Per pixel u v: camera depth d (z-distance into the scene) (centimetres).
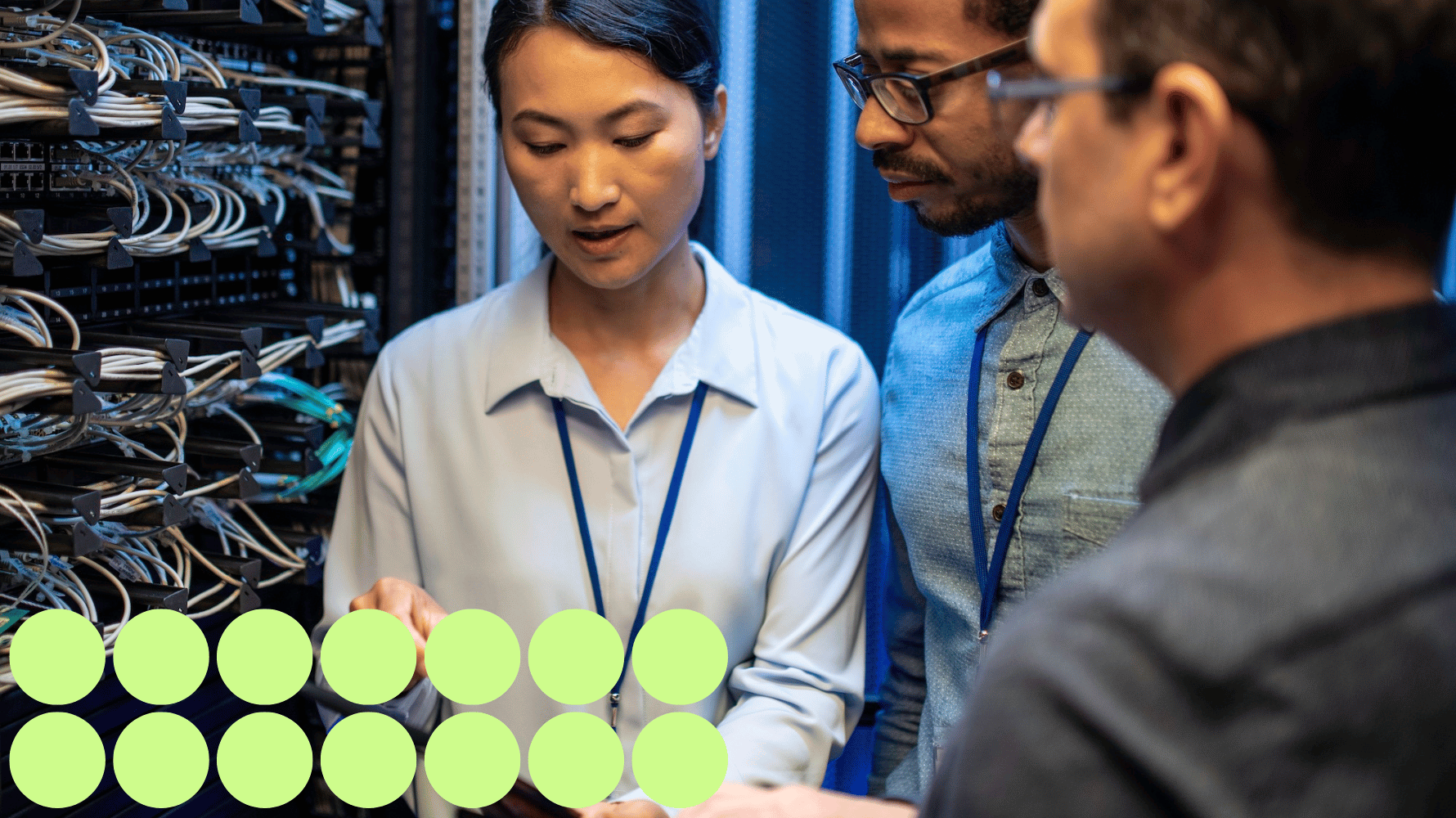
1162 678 41
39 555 99
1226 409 45
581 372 120
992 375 106
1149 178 45
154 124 100
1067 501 100
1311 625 39
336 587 128
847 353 131
